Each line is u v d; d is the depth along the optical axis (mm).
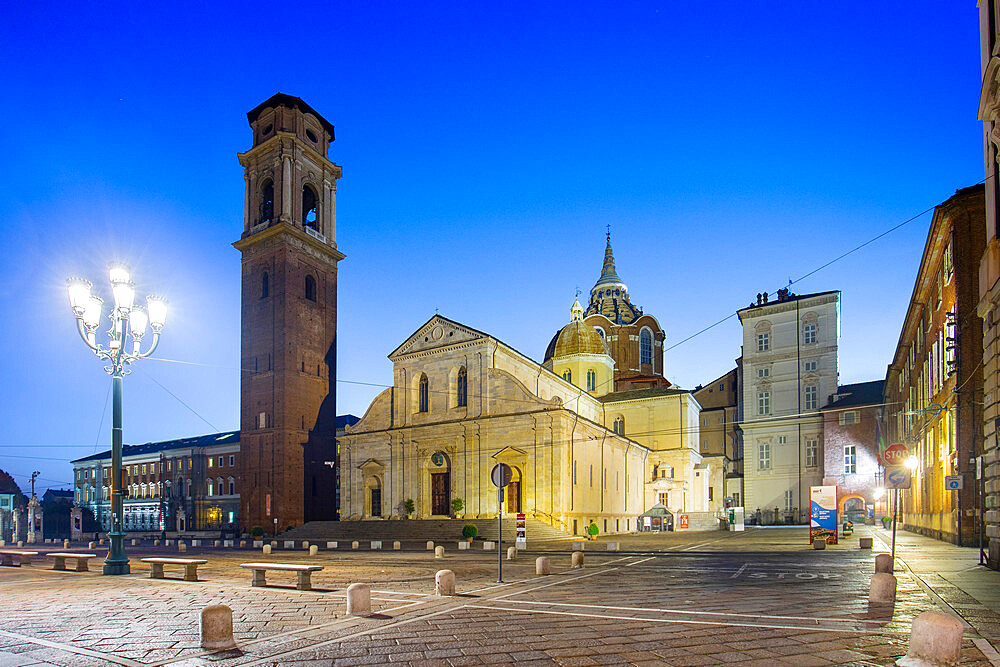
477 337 61625
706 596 16531
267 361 68125
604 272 113625
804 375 75562
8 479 128750
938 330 38031
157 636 12492
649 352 105688
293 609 15414
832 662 9680
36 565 33875
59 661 10672
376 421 66938
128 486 112000
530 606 15219
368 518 64750
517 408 58781
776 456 75312
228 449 99438
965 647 10484
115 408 25219
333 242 75375
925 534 43125
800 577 20844
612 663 9773
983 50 22406
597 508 63094
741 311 80062
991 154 22312
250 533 65125
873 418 69875
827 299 75438
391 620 13539
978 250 30906
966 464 31219
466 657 10266
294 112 72938
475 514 58906
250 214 72438
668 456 80938
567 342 87250
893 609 13969
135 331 25266
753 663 9656
